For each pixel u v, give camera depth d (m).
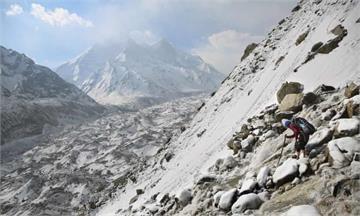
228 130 26.95
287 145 14.17
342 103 13.66
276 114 17.42
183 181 23.62
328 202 8.35
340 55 20.30
